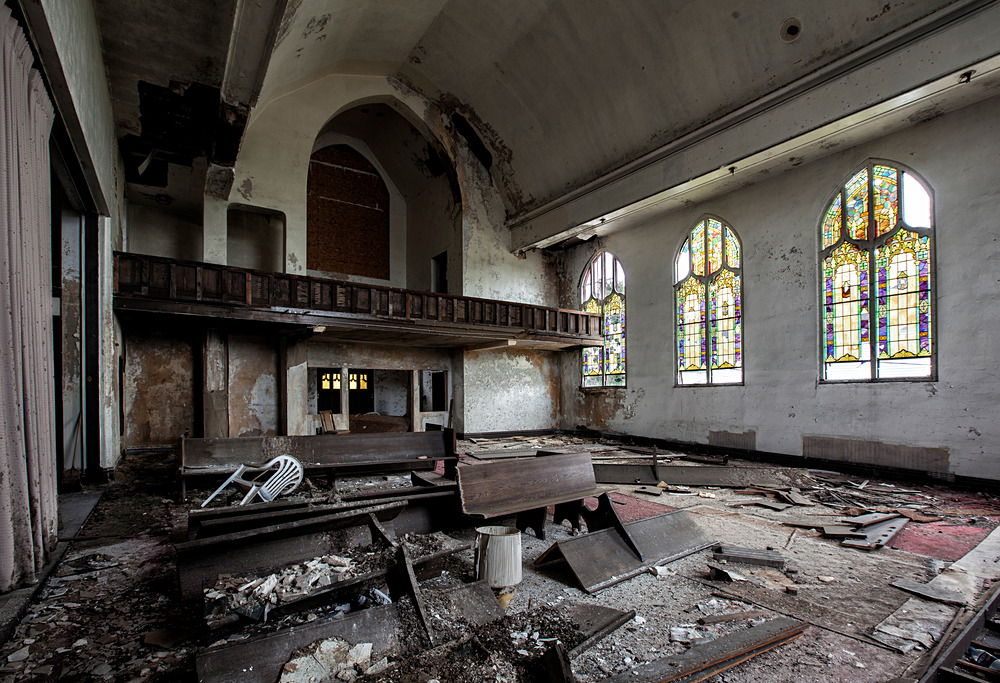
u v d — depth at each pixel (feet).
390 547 12.51
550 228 50.44
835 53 28.50
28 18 12.32
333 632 9.29
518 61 43.01
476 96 48.55
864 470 32.91
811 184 36.68
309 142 44.57
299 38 33.19
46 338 14.73
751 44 31.30
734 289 41.93
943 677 9.09
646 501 24.58
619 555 14.94
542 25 39.04
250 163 41.34
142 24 21.83
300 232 43.62
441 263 58.49
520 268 56.90
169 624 10.82
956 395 29.07
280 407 41.06
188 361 36.91
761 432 39.19
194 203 40.68
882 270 32.83
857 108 27.71
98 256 25.58
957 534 19.20
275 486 18.70
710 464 35.65
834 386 34.86
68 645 9.90
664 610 12.08
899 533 19.24
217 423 37.24
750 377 40.16
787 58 30.45
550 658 8.81
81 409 25.40
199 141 30.89
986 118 28.43
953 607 12.44
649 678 8.75
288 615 10.32
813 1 27.96
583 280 57.57
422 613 10.19
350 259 58.34
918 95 26.16
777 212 38.81
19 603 11.17
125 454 32.96
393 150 58.13
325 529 13.30
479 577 12.85
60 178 21.38
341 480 27.86
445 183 55.93
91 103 20.03
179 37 22.70
